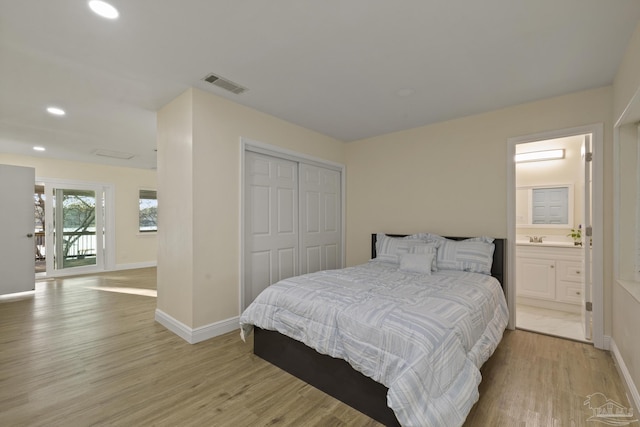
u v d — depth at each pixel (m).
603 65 2.31
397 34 1.96
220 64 2.34
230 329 3.01
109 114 3.38
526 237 4.48
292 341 2.20
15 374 2.18
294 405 1.84
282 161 3.69
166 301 3.14
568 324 3.24
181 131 2.87
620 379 2.11
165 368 2.28
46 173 5.76
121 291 4.74
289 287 2.35
